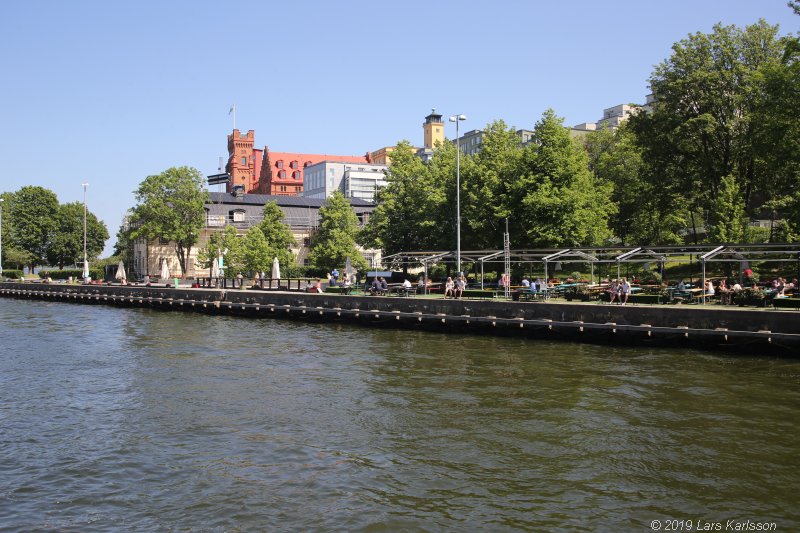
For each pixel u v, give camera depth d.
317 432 17.31
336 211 82.38
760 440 16.16
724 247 37.72
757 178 56.53
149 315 55.28
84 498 13.05
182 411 19.80
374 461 14.97
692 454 15.20
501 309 36.53
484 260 48.88
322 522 11.77
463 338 35.69
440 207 59.28
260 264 80.00
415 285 55.59
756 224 69.69
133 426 18.20
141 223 99.50
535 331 34.97
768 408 19.09
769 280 46.84
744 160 56.16
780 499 12.63
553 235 50.56
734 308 32.44
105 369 27.30
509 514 12.06
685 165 59.22
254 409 19.86
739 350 28.73
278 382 23.88
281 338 37.03
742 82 55.34
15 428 18.14
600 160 74.56
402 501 12.67
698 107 57.41
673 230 69.50
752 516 11.90
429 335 37.34
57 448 16.28
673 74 58.41
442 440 16.50
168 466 14.82
